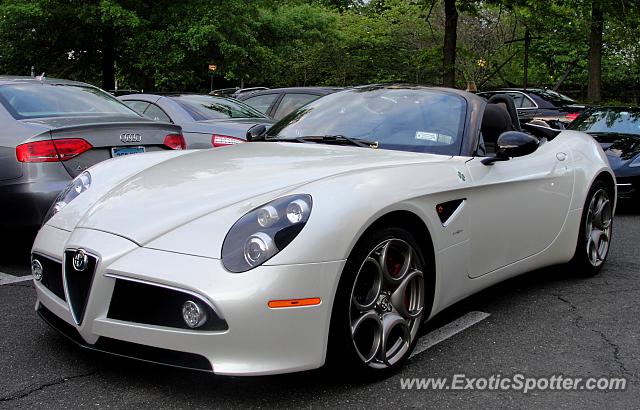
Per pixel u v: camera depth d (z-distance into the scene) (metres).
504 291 4.54
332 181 2.88
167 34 18.33
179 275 2.53
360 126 4.05
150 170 3.41
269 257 2.54
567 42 26.22
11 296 4.18
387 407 2.75
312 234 2.62
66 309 2.82
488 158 3.68
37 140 4.64
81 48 19.48
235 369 2.51
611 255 5.73
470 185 3.44
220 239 2.62
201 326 2.51
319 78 29.03
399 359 3.04
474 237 3.52
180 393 2.80
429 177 3.24
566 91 30.91
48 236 3.09
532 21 16.66
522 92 15.10
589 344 3.56
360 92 4.44
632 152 8.02
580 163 4.61
